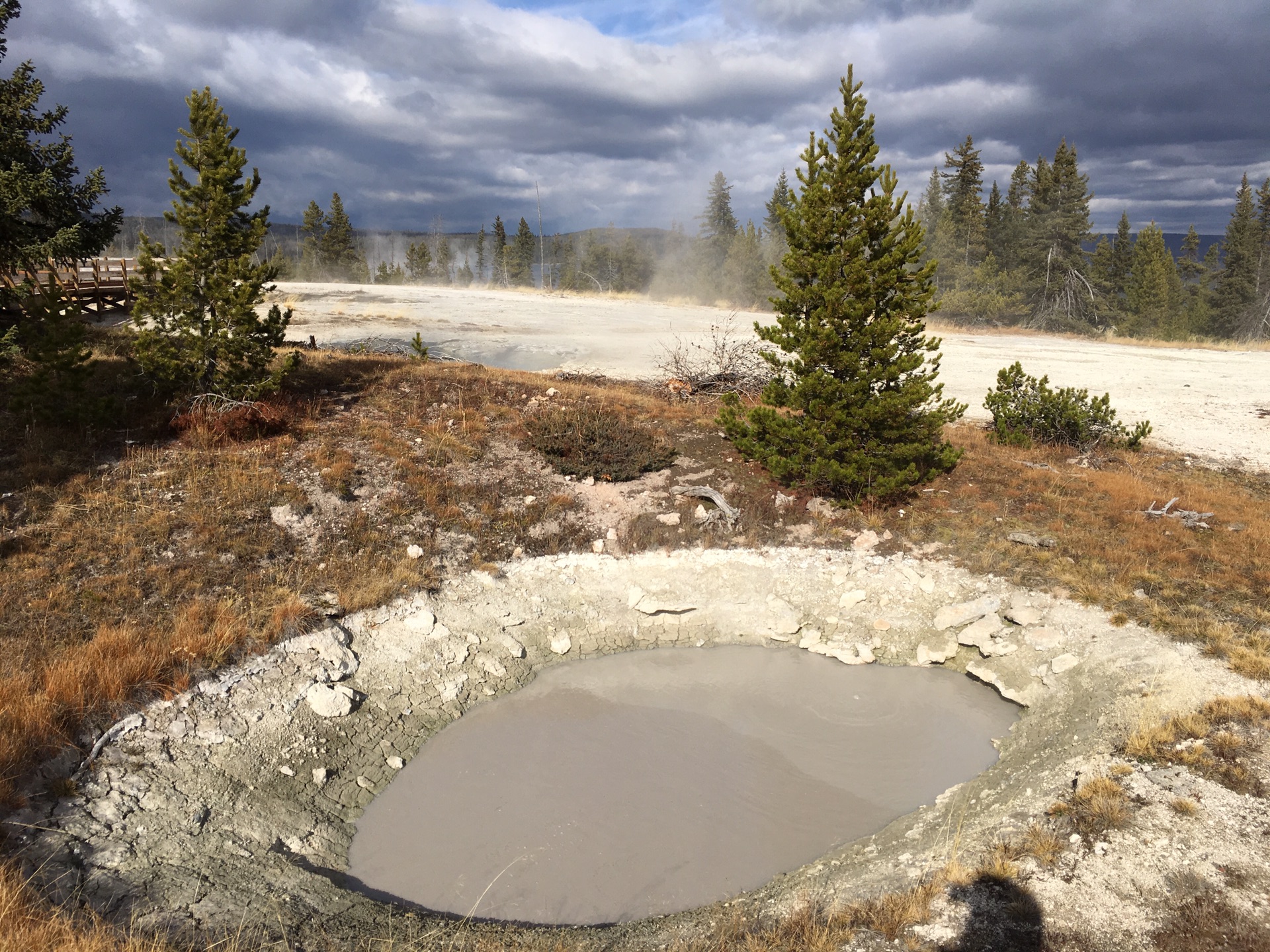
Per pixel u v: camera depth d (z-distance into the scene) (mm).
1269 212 76875
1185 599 12742
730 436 17750
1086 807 8383
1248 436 21000
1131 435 20359
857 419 15328
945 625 13297
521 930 7383
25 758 7988
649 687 12086
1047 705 11188
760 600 14102
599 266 89188
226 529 12883
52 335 14180
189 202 15344
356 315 37281
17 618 10125
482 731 10852
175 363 15320
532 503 15719
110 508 12680
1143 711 10016
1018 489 16938
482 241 117875
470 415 18516
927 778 9977
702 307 50656
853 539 15398
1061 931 6836
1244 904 6949
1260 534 14617
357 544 13586
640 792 9594
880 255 15352
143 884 7086
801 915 7266
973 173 63562
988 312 51156
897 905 7270
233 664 10336
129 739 8797
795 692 12008
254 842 8203
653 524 15562
